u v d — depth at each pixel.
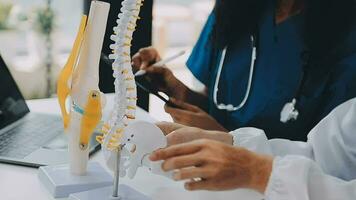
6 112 1.16
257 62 1.52
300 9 1.49
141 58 1.38
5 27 2.20
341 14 1.44
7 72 1.23
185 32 3.49
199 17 3.41
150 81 1.35
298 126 1.46
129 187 0.84
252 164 0.72
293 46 1.49
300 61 1.47
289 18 1.50
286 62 1.49
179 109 1.35
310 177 0.75
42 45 2.18
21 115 1.23
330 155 0.99
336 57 1.44
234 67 1.56
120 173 0.81
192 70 1.64
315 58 1.45
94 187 0.83
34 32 2.20
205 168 0.67
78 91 0.83
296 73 1.47
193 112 1.37
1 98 1.16
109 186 0.84
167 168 0.67
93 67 0.82
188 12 3.55
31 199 0.80
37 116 1.24
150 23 1.69
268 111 1.50
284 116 1.47
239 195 0.79
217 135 0.88
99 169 0.89
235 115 1.55
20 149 1.00
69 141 0.86
